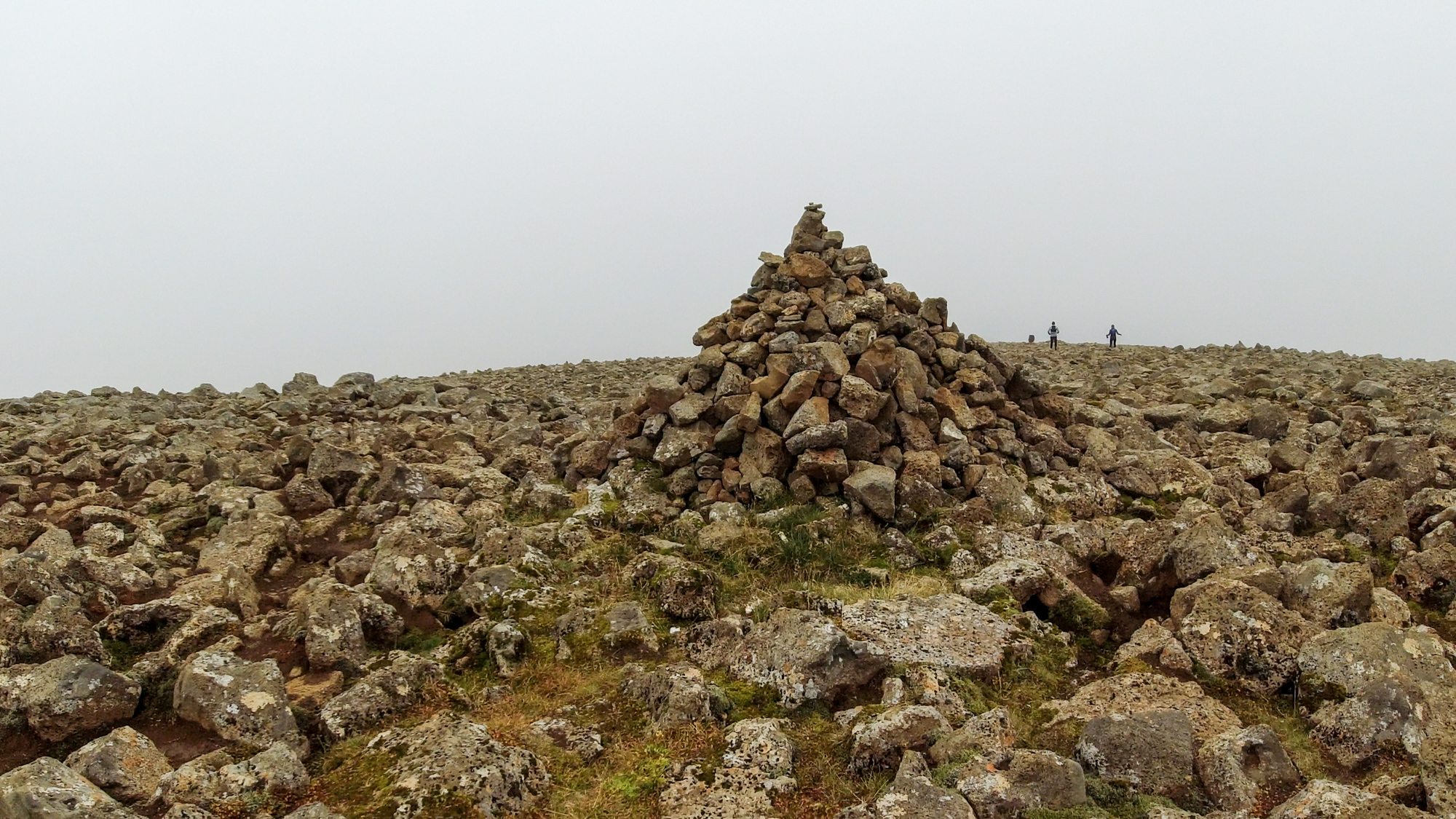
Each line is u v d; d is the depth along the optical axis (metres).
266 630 9.12
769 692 7.61
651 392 14.49
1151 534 10.45
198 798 6.06
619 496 13.42
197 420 19.81
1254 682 7.76
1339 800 5.45
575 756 6.79
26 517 13.21
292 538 11.88
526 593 9.53
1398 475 12.33
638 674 7.88
